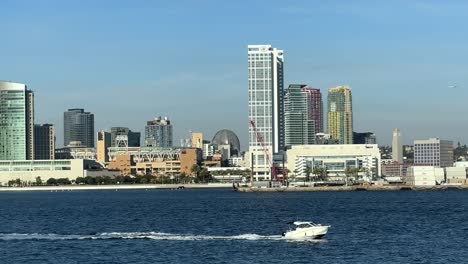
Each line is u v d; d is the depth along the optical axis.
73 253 177.38
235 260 162.00
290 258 164.25
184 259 164.12
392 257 165.25
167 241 195.25
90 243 195.12
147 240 198.00
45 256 173.75
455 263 156.62
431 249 177.75
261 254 170.12
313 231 197.12
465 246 182.88
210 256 167.62
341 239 198.00
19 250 185.12
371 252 173.00
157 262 160.88
